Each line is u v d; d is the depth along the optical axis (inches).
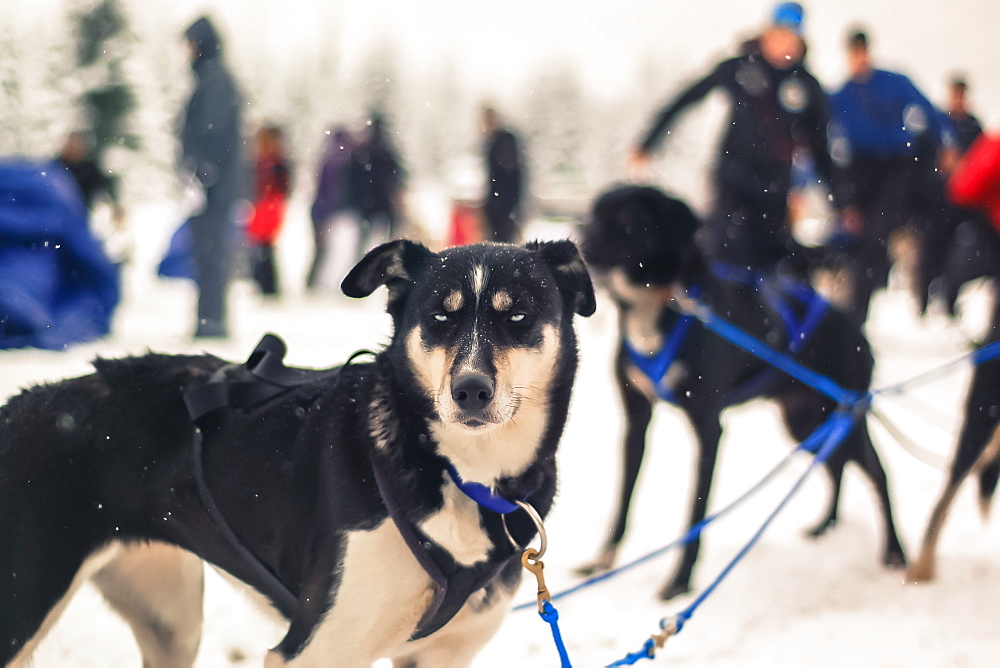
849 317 203.3
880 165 326.0
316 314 435.2
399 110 2504.9
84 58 1240.2
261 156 493.7
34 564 98.7
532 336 100.4
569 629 149.8
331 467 97.3
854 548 192.5
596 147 2299.5
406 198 557.6
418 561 95.0
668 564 181.6
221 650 138.6
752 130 228.4
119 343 317.4
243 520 102.0
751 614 157.8
